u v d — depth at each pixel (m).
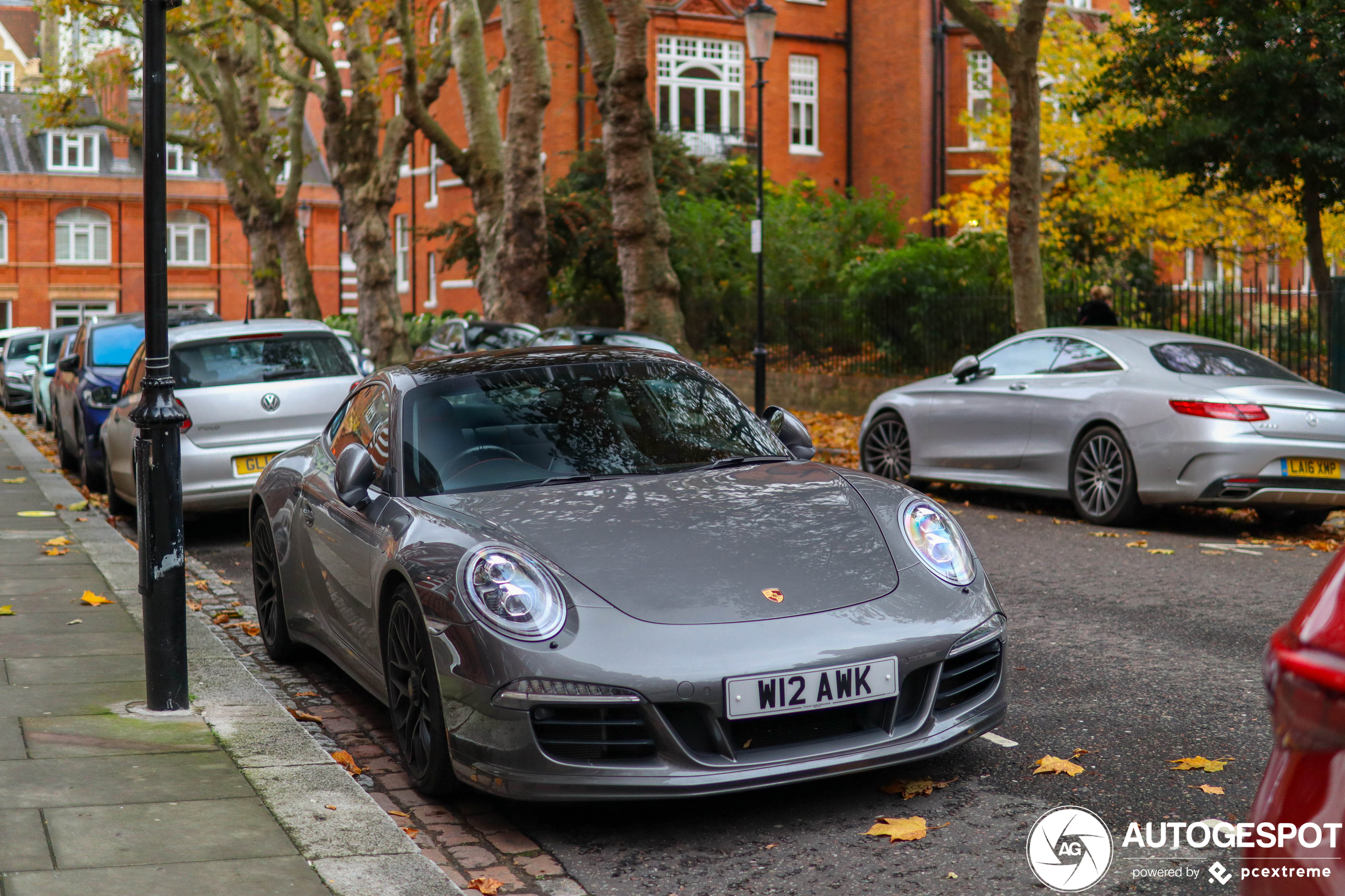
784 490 4.74
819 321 21.55
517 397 5.30
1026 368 11.12
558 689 3.83
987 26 15.56
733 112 34.53
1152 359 10.16
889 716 4.04
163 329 5.02
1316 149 14.90
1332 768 1.78
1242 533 9.87
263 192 30.62
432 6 34.50
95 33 29.84
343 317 40.28
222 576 8.87
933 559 4.40
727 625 3.95
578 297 26.95
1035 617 6.96
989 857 3.75
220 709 5.07
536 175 20.81
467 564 4.11
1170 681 5.60
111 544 9.18
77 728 4.81
